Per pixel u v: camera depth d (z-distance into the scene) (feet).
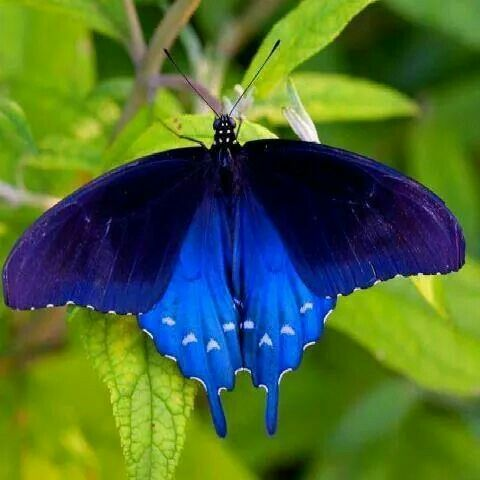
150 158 1.46
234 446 1.84
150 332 1.44
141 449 1.42
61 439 1.71
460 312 1.61
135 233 1.44
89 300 1.42
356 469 1.85
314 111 1.66
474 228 1.88
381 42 1.95
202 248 1.47
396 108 1.67
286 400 1.86
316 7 1.51
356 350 1.87
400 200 1.45
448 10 1.82
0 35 1.74
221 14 1.86
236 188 1.49
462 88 1.92
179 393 1.43
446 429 1.86
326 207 1.47
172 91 1.80
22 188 1.62
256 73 1.51
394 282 1.61
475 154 1.98
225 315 1.46
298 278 1.48
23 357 1.71
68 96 1.71
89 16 1.57
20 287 1.39
